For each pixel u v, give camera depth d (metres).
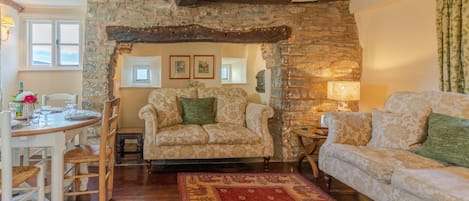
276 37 4.62
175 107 4.57
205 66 5.99
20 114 2.73
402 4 4.05
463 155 2.48
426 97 3.20
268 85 5.22
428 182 2.11
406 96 3.40
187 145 4.01
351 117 3.42
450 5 3.21
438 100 3.07
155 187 3.49
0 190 2.07
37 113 3.10
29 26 4.86
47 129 2.30
